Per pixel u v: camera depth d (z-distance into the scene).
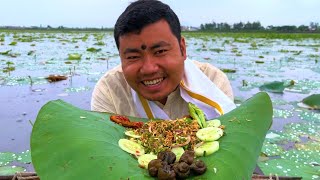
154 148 1.89
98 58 13.37
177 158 1.80
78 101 6.53
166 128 2.06
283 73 10.20
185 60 2.52
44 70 9.99
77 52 16.06
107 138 1.91
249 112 2.19
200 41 28.22
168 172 1.55
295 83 8.50
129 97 2.60
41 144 1.88
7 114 5.62
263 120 2.15
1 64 11.16
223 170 1.68
